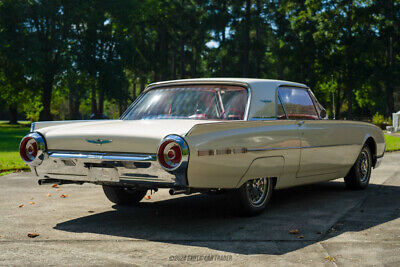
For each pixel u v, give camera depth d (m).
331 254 3.80
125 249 3.99
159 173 4.28
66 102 90.44
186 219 5.18
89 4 43.69
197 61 68.62
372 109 70.31
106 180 4.59
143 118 5.48
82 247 4.06
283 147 5.26
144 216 5.36
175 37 59.72
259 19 53.38
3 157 13.60
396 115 43.56
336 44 53.56
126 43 44.75
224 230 4.64
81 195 6.86
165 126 4.51
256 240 4.25
